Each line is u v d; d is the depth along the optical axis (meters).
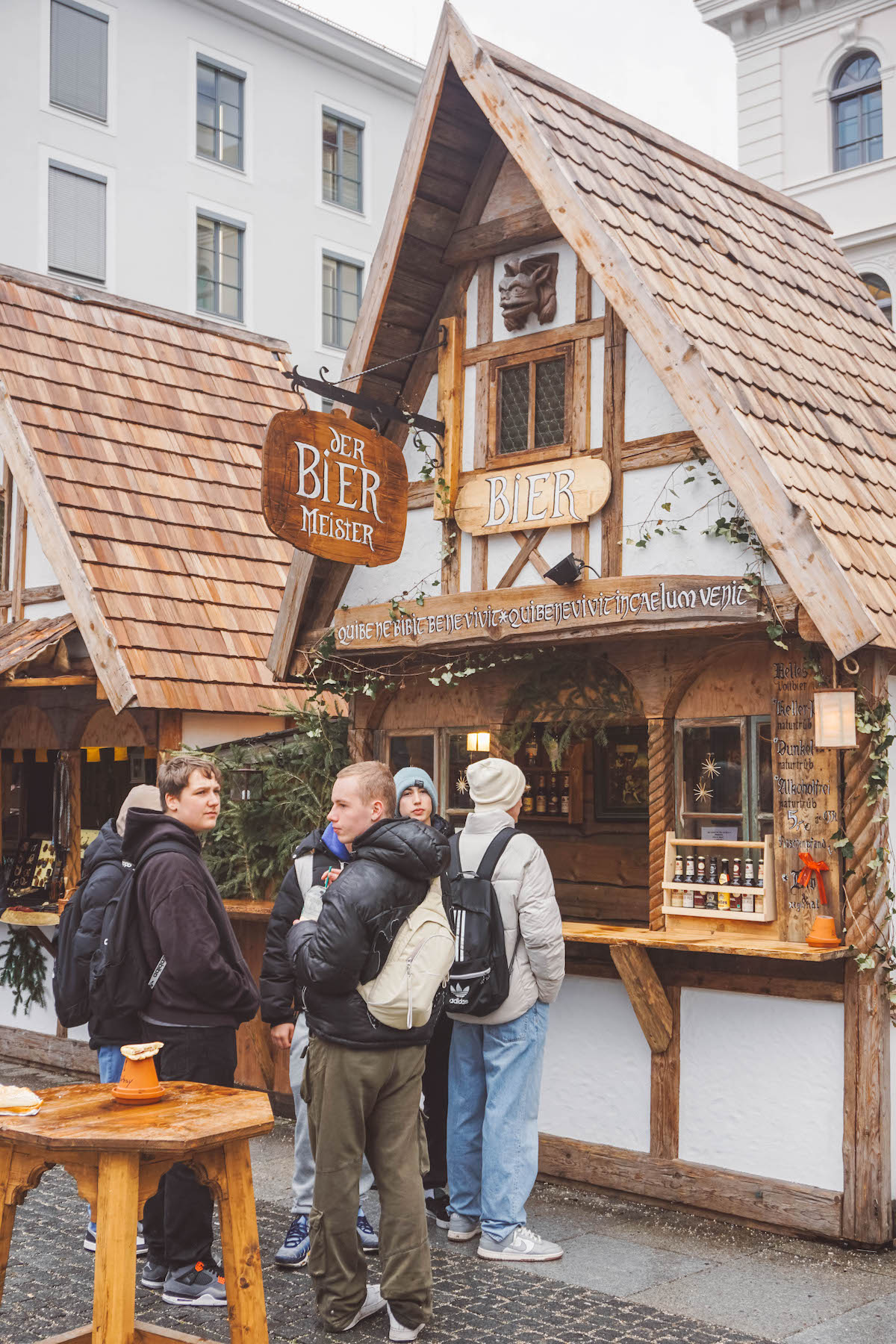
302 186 29.41
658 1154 6.64
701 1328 4.99
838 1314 5.16
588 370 7.11
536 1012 5.89
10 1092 4.18
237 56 28.23
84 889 5.78
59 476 10.57
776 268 7.86
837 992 6.09
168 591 10.52
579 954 7.05
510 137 6.88
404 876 4.91
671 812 6.81
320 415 7.00
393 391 8.08
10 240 24.73
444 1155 6.53
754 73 21.98
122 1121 4.03
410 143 7.42
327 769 8.59
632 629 6.54
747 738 6.59
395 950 4.86
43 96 25.14
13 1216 4.21
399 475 7.46
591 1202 6.72
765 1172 6.28
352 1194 4.92
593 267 6.55
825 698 5.96
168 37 27.05
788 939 6.25
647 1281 5.54
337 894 4.83
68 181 25.61
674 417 6.73
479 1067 6.05
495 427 7.55
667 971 6.67
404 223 7.49
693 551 6.59
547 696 7.48
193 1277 5.20
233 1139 3.97
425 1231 4.90
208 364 13.06
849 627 5.71
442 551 7.70
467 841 5.99
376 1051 4.87
